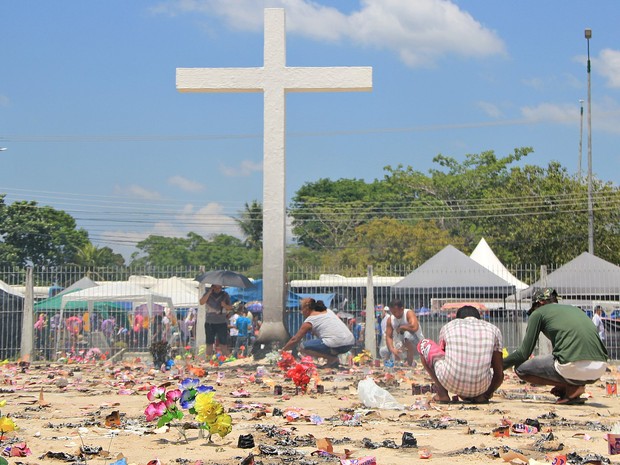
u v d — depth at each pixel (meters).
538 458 7.79
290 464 7.39
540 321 12.69
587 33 54.84
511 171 66.38
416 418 10.77
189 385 9.01
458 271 27.00
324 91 24.20
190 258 93.75
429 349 12.69
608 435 8.06
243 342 27.30
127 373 19.45
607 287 27.03
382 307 27.50
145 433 9.18
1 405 8.60
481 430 9.70
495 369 12.55
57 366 22.56
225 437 8.88
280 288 23.39
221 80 24.03
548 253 61.06
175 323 28.38
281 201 23.70
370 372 19.17
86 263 80.56
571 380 12.51
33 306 25.75
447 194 76.81
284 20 24.17
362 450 8.23
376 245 68.56
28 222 76.31
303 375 14.38
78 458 7.66
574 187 62.34
